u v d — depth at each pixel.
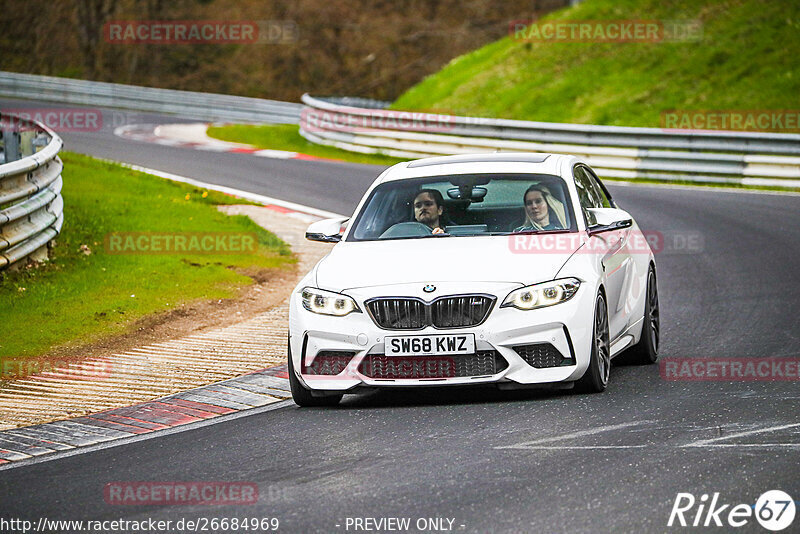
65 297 35.22
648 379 24.70
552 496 16.05
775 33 97.81
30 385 26.55
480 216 25.22
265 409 23.59
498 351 22.03
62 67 181.00
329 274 23.59
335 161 85.56
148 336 32.16
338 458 18.89
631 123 92.75
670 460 17.67
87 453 20.42
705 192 66.31
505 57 115.94
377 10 189.38
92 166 69.62
